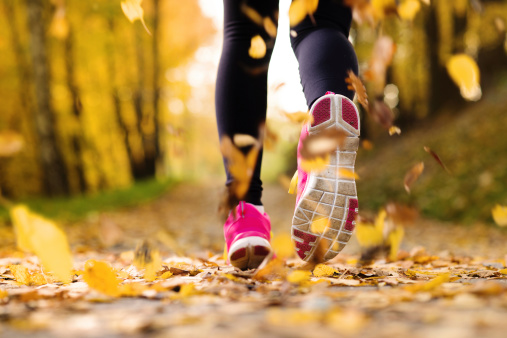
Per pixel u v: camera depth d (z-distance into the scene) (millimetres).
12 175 15656
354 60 1625
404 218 1435
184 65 16953
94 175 19344
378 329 753
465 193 7988
